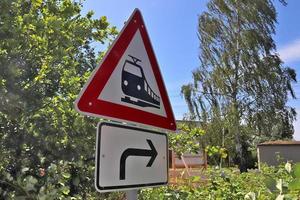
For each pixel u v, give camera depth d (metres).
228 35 28.95
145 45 2.31
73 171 3.27
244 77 28.34
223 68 28.69
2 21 2.65
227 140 28.31
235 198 4.62
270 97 28.27
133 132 2.12
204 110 28.72
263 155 34.00
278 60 28.56
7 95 2.67
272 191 2.29
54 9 3.18
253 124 28.47
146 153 2.18
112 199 3.73
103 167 1.92
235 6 29.25
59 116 3.23
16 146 3.10
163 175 2.29
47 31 2.90
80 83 3.62
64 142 3.24
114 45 2.13
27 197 2.57
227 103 28.70
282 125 28.91
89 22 3.90
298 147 33.44
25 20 2.80
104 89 2.02
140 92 2.22
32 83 3.04
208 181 5.23
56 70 3.34
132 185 2.06
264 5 28.80
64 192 2.71
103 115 1.99
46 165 3.15
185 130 5.12
